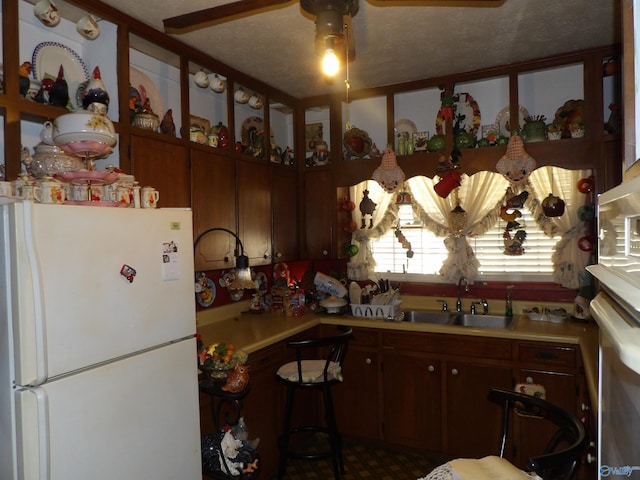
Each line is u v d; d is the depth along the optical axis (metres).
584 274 2.91
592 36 2.57
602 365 0.70
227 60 2.84
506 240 3.17
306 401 3.12
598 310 0.60
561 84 3.01
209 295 3.06
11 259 1.26
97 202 1.58
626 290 0.44
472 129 3.21
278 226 3.43
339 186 3.60
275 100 3.49
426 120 3.42
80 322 1.39
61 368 1.33
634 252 0.45
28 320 1.25
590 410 2.12
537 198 3.08
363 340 3.08
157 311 1.67
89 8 2.04
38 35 2.01
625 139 0.65
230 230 2.90
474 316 3.17
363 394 3.09
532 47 2.71
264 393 2.62
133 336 1.57
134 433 1.55
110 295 1.49
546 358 2.57
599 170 2.79
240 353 2.07
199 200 2.63
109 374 1.47
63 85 1.93
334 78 3.20
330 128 3.60
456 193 3.29
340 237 3.67
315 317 3.20
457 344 2.80
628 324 0.47
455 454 2.82
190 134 2.64
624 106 0.65
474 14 2.27
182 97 2.56
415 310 3.38
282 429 2.80
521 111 3.10
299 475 2.74
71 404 1.35
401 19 2.31
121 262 1.53
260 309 3.35
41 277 1.27
